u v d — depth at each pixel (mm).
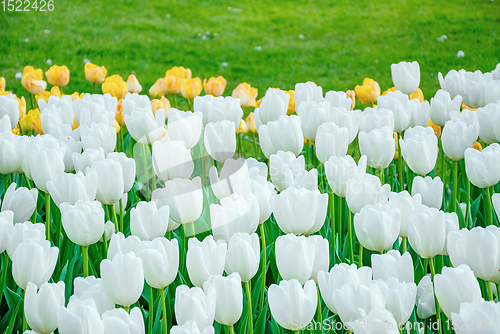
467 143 2209
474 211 2623
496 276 1466
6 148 2176
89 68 4223
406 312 1316
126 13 11547
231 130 2244
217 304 1371
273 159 2080
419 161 2129
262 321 1771
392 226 1591
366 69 8516
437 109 2730
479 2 11719
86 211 1631
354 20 11086
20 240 1586
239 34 10398
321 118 2512
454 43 9508
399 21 10867
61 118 2941
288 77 8258
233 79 8258
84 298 1350
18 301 1957
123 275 1352
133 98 2936
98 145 2436
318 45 9781
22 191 1843
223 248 1474
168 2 12375
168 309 1900
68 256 2193
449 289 1267
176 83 4004
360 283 1339
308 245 1457
